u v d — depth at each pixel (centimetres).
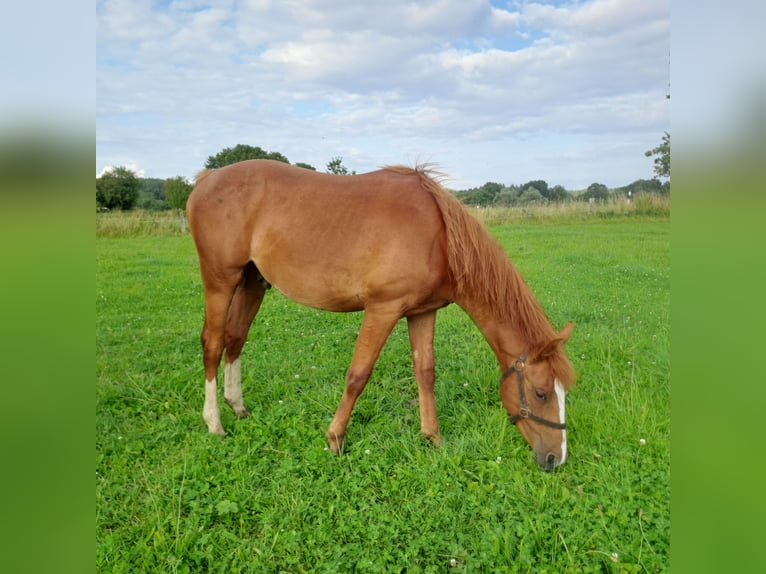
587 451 345
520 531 273
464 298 352
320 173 378
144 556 261
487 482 326
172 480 321
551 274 881
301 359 522
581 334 563
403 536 278
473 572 252
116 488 313
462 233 339
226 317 393
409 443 366
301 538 277
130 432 381
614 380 445
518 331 337
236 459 346
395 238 337
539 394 325
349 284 354
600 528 275
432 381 376
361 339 354
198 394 449
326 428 387
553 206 1873
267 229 367
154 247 1295
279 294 827
